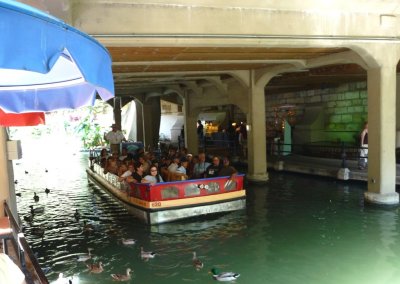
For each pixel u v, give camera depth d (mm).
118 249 7898
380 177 10211
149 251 7703
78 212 11148
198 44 7641
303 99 20906
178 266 6883
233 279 6172
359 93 17391
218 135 24078
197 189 10086
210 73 14422
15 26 1878
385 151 10133
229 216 10094
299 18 8430
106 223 9938
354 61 10336
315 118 19422
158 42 7254
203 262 7035
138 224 9719
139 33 7117
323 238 8148
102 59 2492
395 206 10273
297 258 7098
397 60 9859
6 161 6465
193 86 18250
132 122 32969
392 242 7766
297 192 12633
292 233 8539
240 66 13203
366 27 9156
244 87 14492
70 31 2174
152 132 24906
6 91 3852
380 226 8781
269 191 13016
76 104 3820
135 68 12508
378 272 6387
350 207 10461
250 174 14641
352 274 6332
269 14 8125
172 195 9812
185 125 20016
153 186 9602
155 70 13164
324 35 8703
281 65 12797
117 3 6957
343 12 8836
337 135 18562
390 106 10000
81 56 2229
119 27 6992
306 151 19438
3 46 1841
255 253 7418
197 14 7508
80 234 9055
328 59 11055
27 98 3865
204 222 9656
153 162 11969
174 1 7293
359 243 7777
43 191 15141
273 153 20016
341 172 13727
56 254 7742
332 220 9383
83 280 6402
